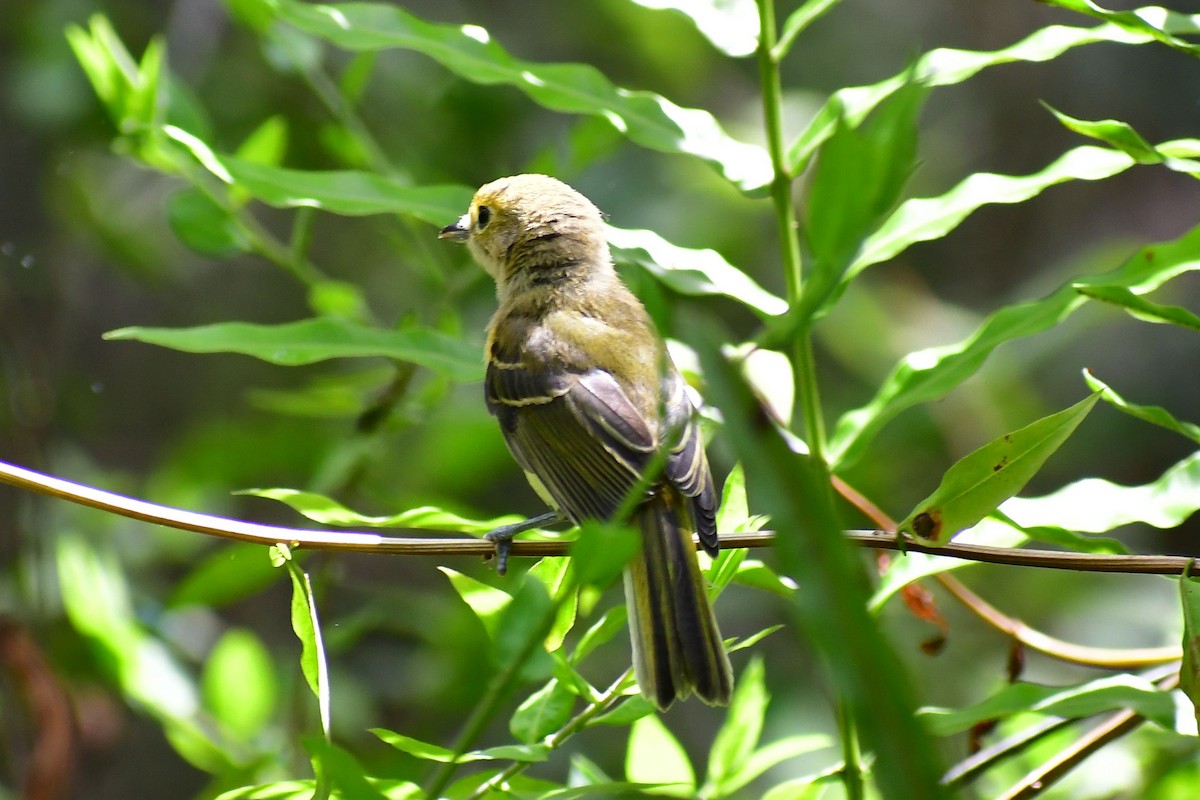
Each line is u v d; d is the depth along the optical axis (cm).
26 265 1433
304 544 600
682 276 665
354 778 466
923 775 331
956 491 588
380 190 713
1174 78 1750
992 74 1833
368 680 1254
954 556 601
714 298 1480
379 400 970
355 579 1539
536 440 832
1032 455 581
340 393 1001
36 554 1158
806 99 1669
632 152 1505
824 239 372
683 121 677
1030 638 744
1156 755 832
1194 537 1625
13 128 1525
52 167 1441
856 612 339
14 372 1289
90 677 1053
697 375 793
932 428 1447
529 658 467
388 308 1597
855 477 1313
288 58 1016
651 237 681
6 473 582
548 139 1419
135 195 1514
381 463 1144
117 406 1667
